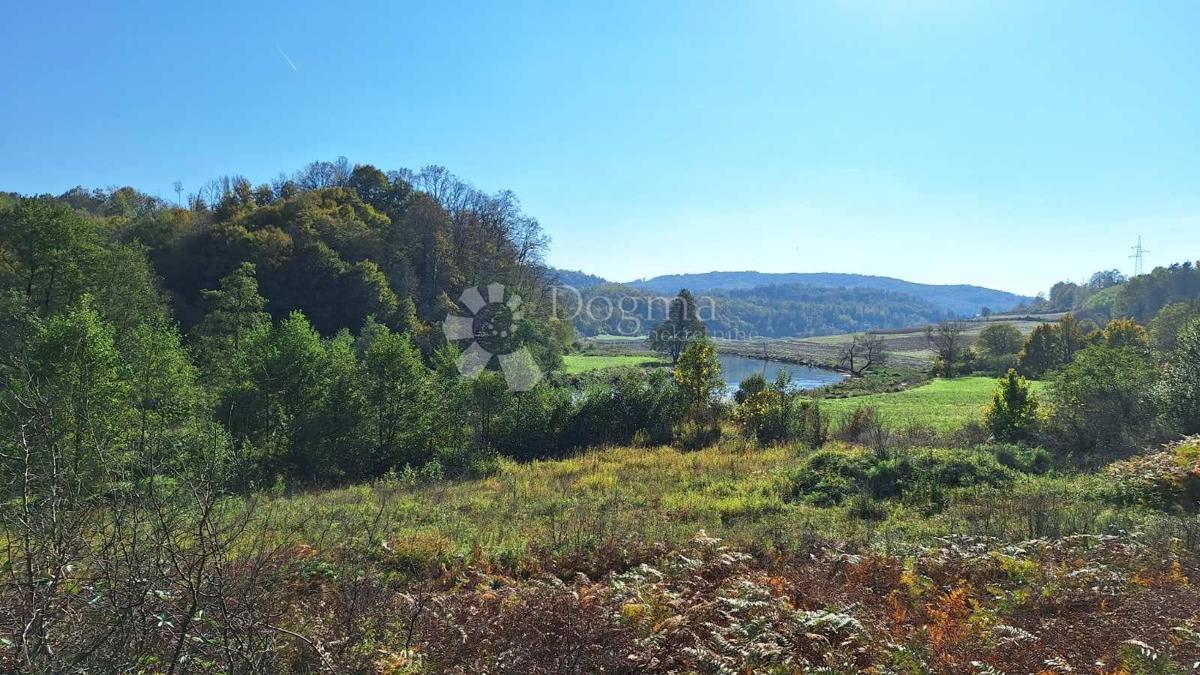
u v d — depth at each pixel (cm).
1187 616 554
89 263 3259
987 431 2283
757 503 1392
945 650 504
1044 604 634
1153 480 1249
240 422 2573
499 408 2980
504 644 508
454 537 1050
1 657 312
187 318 4416
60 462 344
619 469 2072
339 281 5069
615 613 558
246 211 5756
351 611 513
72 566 338
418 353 3062
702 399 3247
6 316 2091
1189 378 1877
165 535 326
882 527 1134
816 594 660
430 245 6141
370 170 7450
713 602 588
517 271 6456
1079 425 2034
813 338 13188
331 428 2638
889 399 4681
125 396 1955
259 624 351
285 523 872
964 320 11762
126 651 317
